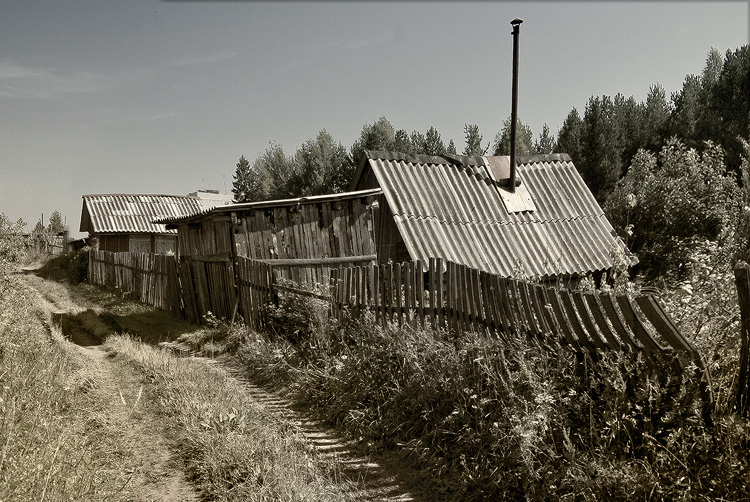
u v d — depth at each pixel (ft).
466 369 17.20
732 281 14.48
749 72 86.28
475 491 14.25
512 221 43.73
